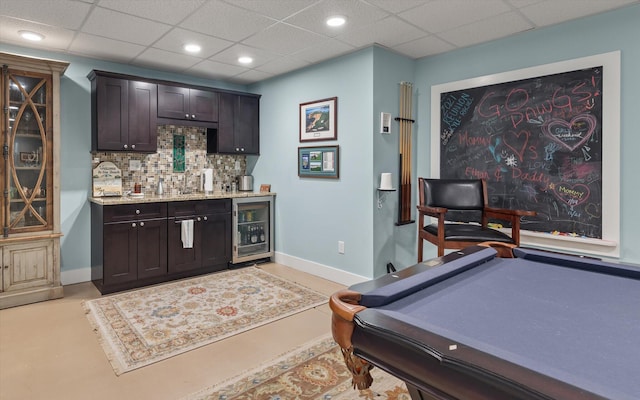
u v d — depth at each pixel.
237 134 4.66
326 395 1.94
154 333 2.66
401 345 0.82
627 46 2.65
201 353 2.39
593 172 2.82
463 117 3.55
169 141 4.45
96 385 2.04
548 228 3.05
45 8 2.67
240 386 2.02
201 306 3.17
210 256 4.19
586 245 2.86
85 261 3.94
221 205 4.26
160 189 4.32
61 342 2.53
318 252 4.11
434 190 3.24
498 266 1.55
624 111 2.68
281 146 4.54
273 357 2.34
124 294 3.46
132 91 3.84
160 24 2.97
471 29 3.07
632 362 0.79
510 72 3.22
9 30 3.09
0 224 3.12
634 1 2.55
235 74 4.49
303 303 3.26
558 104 2.97
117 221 3.54
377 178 3.55
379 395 1.93
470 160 3.51
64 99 3.74
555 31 2.97
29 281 3.26
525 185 3.17
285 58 3.85
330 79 3.89
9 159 3.15
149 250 3.74
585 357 0.82
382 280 1.24
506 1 2.56
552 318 1.03
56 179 3.37
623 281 1.35
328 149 3.92
